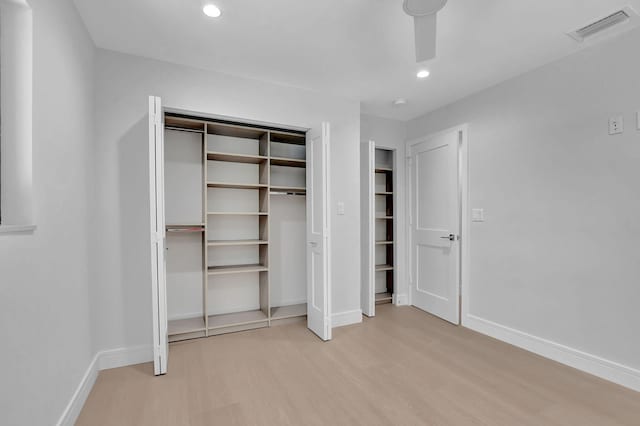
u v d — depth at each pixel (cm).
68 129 166
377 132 375
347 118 317
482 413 170
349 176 319
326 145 268
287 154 345
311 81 279
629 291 196
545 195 242
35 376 125
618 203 201
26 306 118
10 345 107
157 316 208
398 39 210
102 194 219
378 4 173
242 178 319
